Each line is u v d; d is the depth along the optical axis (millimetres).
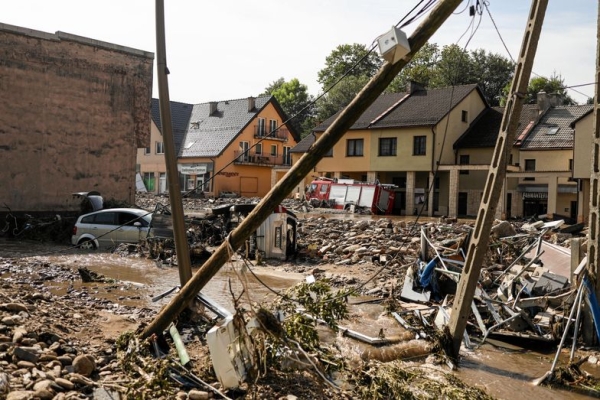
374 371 7066
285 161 63688
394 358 8820
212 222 20031
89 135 28469
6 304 7746
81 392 5660
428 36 5980
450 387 7023
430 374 7883
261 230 18969
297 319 7320
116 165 29609
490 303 10969
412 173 43188
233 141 57781
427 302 12320
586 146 32312
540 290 11656
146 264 17328
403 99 47219
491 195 9148
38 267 15078
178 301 6973
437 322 10406
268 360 6758
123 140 29906
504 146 9125
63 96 27438
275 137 61938
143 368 6422
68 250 19734
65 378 5789
